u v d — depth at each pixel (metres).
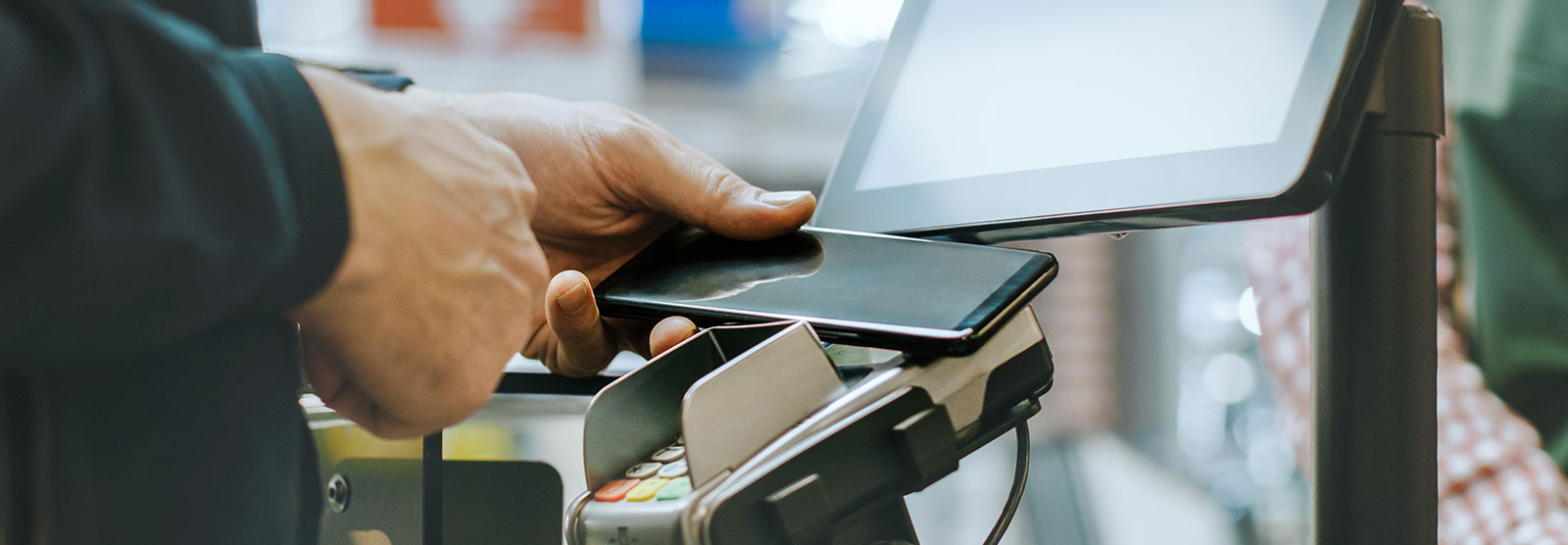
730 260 0.58
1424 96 0.45
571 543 0.41
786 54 4.20
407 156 0.36
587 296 0.56
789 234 0.59
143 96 0.26
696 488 0.36
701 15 4.10
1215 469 3.51
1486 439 0.71
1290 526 2.93
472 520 0.63
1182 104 0.48
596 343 0.59
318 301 0.35
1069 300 4.44
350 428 0.56
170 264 0.27
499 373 0.41
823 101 4.29
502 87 3.83
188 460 0.32
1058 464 3.72
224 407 0.33
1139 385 4.35
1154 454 3.95
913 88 0.67
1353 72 0.41
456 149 0.38
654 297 0.55
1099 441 4.14
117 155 0.26
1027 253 0.48
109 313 0.27
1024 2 0.61
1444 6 0.86
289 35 3.26
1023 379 0.44
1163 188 0.46
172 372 0.32
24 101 0.23
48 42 0.25
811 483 0.36
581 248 0.75
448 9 3.68
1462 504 0.70
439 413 0.40
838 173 0.69
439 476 0.55
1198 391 3.81
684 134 4.19
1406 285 0.45
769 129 4.26
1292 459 3.10
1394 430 0.45
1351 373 0.46
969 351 0.42
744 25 4.15
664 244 0.63
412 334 0.37
